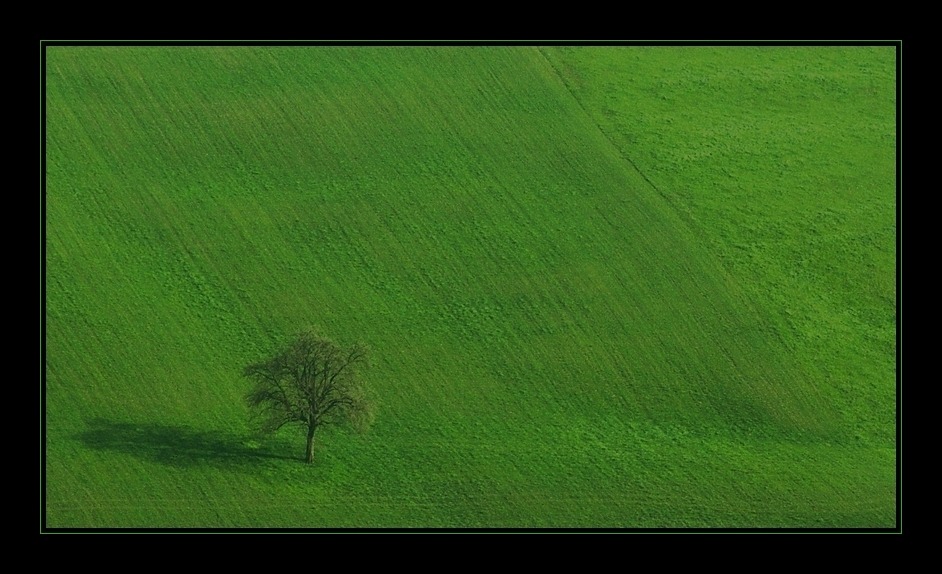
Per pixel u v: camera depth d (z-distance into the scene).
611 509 117.50
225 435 123.88
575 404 132.38
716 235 154.25
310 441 120.31
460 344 137.75
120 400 127.12
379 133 162.25
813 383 137.38
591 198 156.88
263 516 113.88
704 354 139.62
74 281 139.38
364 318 139.38
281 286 142.00
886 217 159.62
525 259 148.25
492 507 117.06
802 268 151.75
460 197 155.00
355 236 148.88
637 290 146.12
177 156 156.12
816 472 125.12
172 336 134.75
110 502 114.31
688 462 125.38
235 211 150.12
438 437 126.00
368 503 116.50
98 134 157.75
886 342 143.38
